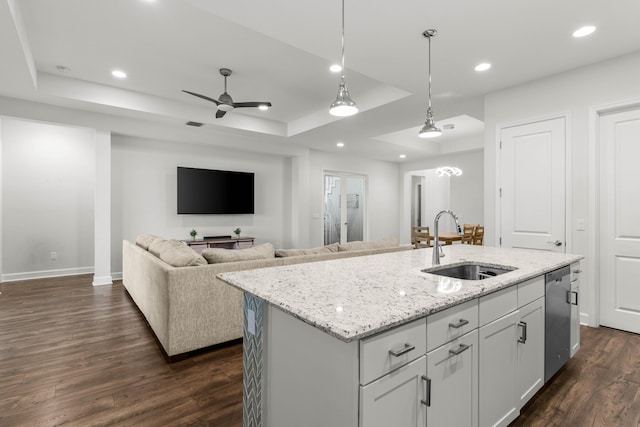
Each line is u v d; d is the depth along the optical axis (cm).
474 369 145
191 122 509
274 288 145
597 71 305
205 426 174
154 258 302
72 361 246
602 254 309
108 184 485
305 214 716
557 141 329
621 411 185
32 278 531
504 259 232
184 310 250
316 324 104
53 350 264
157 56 341
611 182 304
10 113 401
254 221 678
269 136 603
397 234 928
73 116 446
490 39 267
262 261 290
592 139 307
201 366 241
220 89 434
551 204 332
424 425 120
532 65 312
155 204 561
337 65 343
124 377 223
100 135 475
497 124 372
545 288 202
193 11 262
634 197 292
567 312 229
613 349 262
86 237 578
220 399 199
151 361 247
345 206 823
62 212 557
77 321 330
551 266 207
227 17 236
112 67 369
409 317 111
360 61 304
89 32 294
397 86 360
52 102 415
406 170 912
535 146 344
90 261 582
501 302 162
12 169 518
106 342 280
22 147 526
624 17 236
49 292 443
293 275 173
